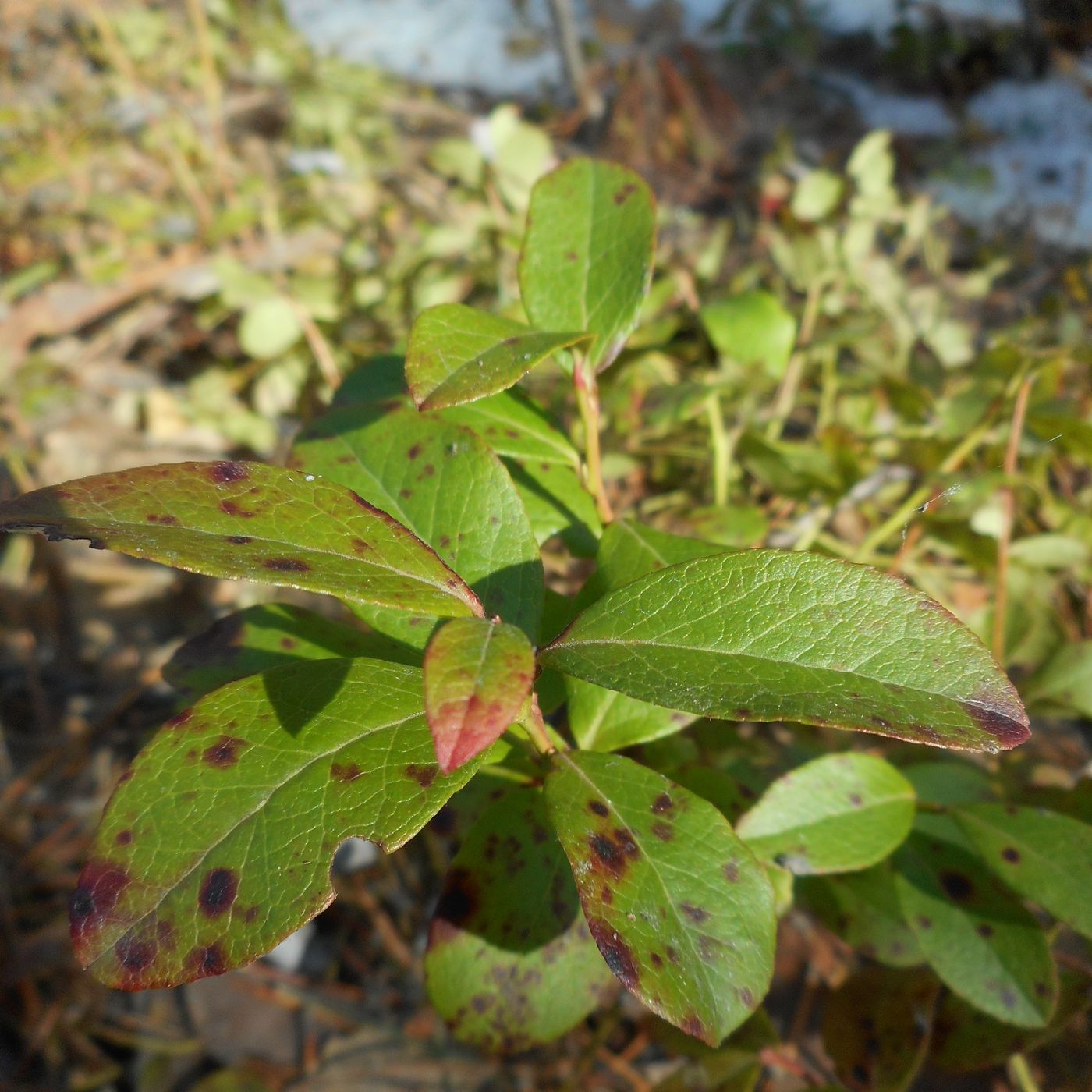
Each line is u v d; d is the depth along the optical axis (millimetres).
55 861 302
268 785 113
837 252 330
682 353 313
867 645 113
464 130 594
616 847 117
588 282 153
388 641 158
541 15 738
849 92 625
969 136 583
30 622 359
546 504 163
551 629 154
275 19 654
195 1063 261
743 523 204
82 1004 273
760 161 559
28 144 513
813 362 331
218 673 154
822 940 239
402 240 415
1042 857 146
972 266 476
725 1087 185
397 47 721
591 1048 227
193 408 394
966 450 241
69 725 334
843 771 152
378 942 284
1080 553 246
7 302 436
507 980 147
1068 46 593
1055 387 252
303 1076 254
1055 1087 200
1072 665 203
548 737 134
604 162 156
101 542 106
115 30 577
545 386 292
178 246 446
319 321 366
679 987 109
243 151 517
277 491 118
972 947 154
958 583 287
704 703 109
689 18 692
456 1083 250
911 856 164
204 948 105
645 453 280
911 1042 180
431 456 146
